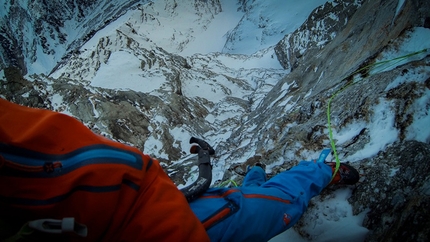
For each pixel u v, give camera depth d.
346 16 27.53
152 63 26.70
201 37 79.69
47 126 1.21
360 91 4.21
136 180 1.35
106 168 1.25
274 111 11.16
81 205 1.19
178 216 1.34
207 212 1.79
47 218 1.15
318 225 2.79
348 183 2.83
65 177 1.18
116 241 1.30
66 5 107.31
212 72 29.38
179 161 13.50
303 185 2.39
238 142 11.28
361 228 2.55
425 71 3.52
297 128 5.16
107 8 101.62
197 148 2.17
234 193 1.91
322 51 13.85
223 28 84.81
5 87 16.16
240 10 89.31
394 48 4.68
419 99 3.24
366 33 7.78
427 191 2.23
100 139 1.36
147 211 1.32
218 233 1.73
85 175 1.19
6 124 1.17
